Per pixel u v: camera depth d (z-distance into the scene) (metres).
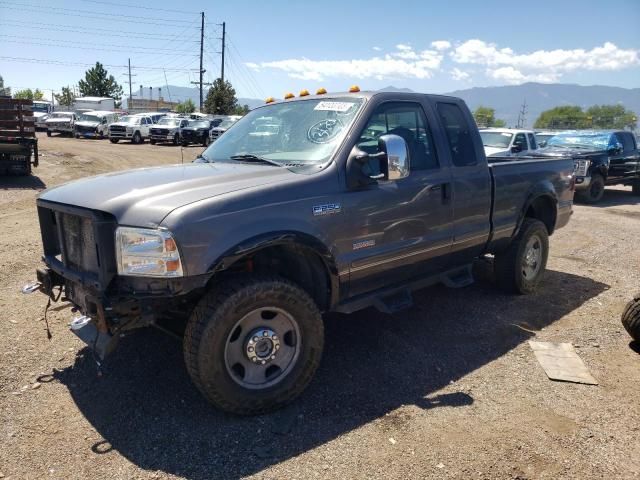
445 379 4.02
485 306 5.58
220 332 3.23
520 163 5.67
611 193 17.19
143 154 25.94
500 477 2.91
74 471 2.93
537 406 3.64
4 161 15.06
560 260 7.70
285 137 4.33
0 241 8.06
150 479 2.88
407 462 3.03
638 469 3.00
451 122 4.94
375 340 4.70
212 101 53.28
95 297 3.21
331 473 2.93
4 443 3.16
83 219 3.42
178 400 3.65
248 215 3.31
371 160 4.11
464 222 4.89
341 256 3.83
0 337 4.57
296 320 3.54
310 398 3.72
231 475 2.91
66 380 3.92
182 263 3.05
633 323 4.54
